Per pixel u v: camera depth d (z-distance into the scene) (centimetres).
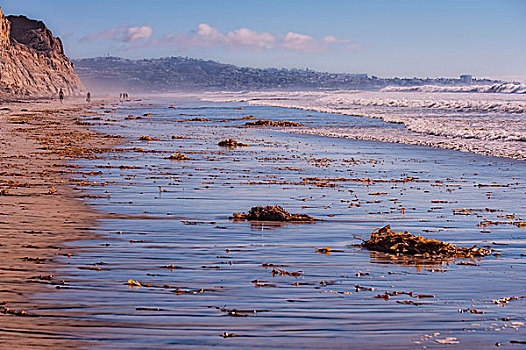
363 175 1795
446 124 4269
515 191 1504
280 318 550
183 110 7494
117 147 2556
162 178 1645
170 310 567
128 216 1088
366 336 505
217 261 770
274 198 1348
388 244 851
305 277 699
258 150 2556
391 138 3212
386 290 650
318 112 6769
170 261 764
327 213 1173
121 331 507
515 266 769
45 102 9331
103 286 643
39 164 1878
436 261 797
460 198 1388
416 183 1645
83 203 1218
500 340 498
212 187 1501
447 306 593
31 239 871
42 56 17350
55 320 530
